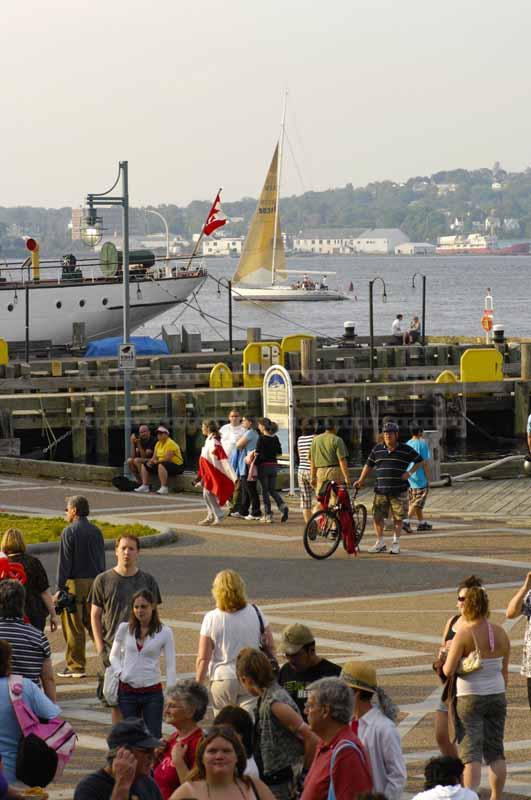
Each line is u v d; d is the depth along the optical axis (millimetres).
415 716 33688
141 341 160250
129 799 19422
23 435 121062
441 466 82312
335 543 58625
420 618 46312
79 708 35344
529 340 185750
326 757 20953
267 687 23672
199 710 22547
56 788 27828
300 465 65750
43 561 57219
